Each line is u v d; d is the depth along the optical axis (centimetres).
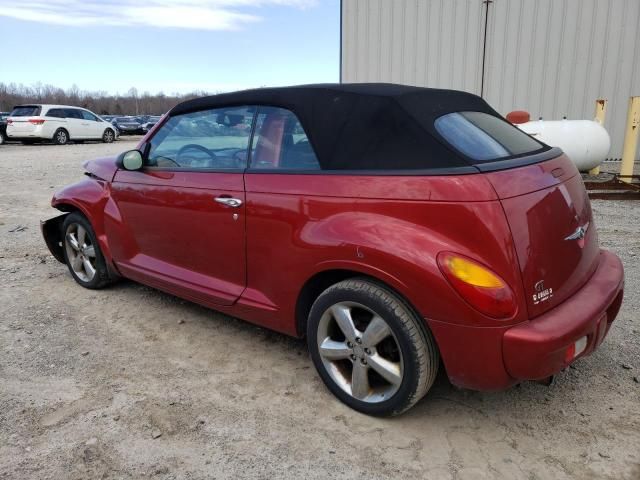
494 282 218
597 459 236
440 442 249
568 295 246
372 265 240
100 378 307
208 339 357
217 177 317
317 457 240
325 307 267
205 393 291
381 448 246
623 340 341
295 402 282
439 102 278
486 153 251
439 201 228
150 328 374
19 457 239
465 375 232
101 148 1969
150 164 372
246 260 305
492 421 265
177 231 345
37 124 2077
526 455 240
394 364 252
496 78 1219
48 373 312
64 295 437
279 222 281
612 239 570
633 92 1156
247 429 260
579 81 1177
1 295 436
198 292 337
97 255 426
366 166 254
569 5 1145
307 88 293
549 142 940
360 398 267
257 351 340
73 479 226
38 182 1070
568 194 261
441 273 222
